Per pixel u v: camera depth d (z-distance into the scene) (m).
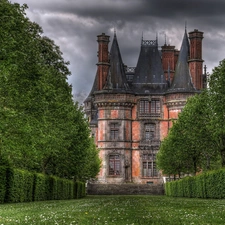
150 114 97.56
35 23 47.91
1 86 30.08
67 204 32.97
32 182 40.69
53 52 50.00
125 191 92.50
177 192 65.69
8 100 31.02
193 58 95.94
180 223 16.00
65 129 45.47
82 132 56.34
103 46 97.56
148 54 101.19
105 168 96.12
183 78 95.81
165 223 16.19
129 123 97.31
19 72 31.05
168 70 101.19
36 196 42.09
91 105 128.00
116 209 25.03
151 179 96.44
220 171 43.34
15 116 30.02
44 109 33.44
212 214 19.84
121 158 96.38
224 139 44.69
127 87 97.31
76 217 18.67
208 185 46.47
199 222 16.27
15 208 26.59
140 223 16.31
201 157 56.44
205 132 46.38
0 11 28.97
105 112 96.88
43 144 38.00
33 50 33.31
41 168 52.38
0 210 23.97
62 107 43.94
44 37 50.16
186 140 52.81
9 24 28.88
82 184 70.50
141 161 97.00
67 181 55.66
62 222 16.47
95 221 17.06
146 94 98.00
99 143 97.31
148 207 27.34
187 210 23.23
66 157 53.22
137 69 100.31
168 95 96.62
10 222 16.23
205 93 46.81
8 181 35.47
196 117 47.16
